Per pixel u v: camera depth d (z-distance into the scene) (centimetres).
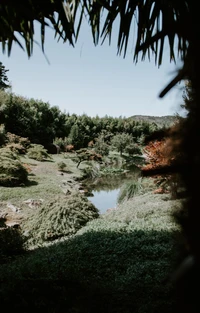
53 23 116
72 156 2220
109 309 225
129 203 718
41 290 258
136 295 249
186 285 45
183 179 53
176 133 59
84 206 654
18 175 1054
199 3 54
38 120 2375
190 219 49
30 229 580
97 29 147
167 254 368
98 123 3303
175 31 59
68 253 410
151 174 58
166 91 58
